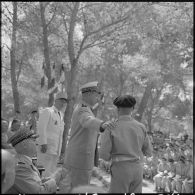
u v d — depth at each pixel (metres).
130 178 4.09
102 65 25.08
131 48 22.77
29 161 4.12
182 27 18.58
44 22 15.22
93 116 4.38
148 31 16.69
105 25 15.77
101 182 9.99
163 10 17.20
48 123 6.74
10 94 32.09
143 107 25.72
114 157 4.16
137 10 14.88
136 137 4.17
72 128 4.49
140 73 23.41
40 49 19.06
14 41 15.75
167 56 21.67
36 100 31.95
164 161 10.66
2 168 3.08
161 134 17.91
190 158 9.89
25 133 4.20
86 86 4.44
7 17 14.68
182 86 25.95
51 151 6.77
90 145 4.43
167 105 36.53
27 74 26.75
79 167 4.41
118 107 4.31
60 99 7.00
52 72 15.16
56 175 4.47
